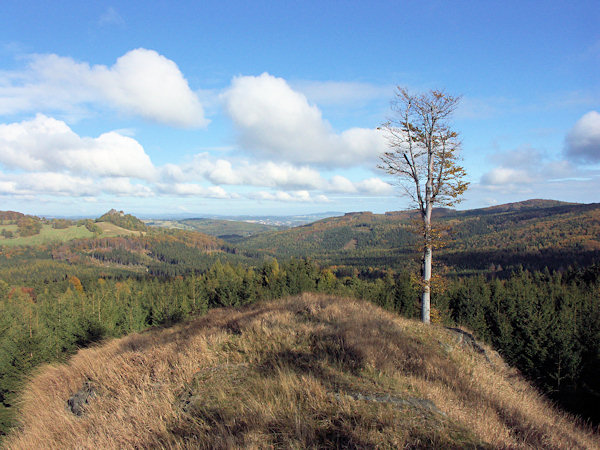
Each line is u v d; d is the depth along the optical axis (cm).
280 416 447
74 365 919
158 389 618
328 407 471
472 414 521
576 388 1967
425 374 684
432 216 1697
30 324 2897
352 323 945
